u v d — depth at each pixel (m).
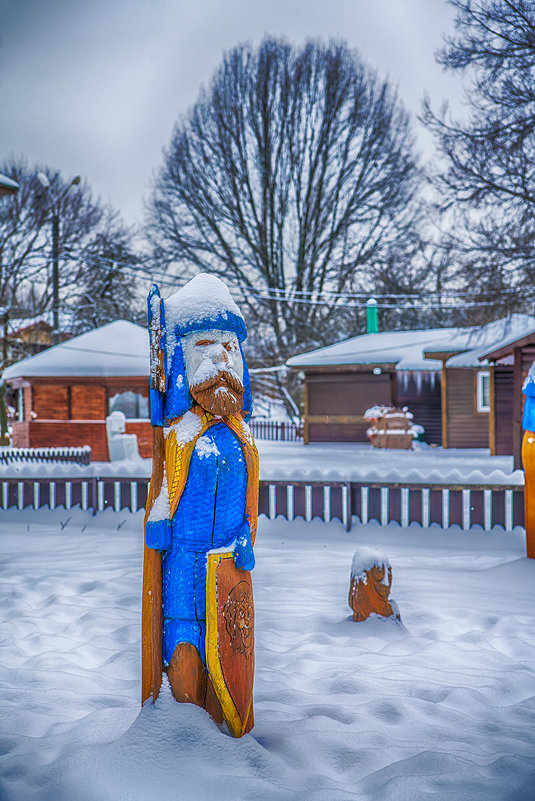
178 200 49.28
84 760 2.77
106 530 9.95
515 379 17.47
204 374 3.09
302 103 47.78
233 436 3.15
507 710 3.67
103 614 5.55
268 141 48.00
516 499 8.87
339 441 33.28
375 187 48.16
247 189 48.94
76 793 2.61
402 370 31.78
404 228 47.31
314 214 48.91
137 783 2.63
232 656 2.96
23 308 34.31
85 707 3.65
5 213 35.09
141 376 24.48
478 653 4.68
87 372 24.25
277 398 48.91
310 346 47.31
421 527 9.17
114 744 2.84
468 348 27.77
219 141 47.94
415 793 2.60
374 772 2.86
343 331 49.25
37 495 10.74
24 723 3.39
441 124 20.20
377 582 5.32
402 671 4.31
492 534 8.83
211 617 2.93
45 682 4.04
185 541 3.01
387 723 3.45
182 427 3.10
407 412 30.42
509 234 20.28
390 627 5.21
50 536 9.43
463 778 2.74
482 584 6.72
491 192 19.97
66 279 38.50
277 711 3.57
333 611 5.76
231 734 2.96
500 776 2.80
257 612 5.75
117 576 7.04
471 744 3.21
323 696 3.84
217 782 2.64
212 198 48.88
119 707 3.60
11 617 5.54
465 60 19.56
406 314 48.00
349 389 33.31
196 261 49.25
